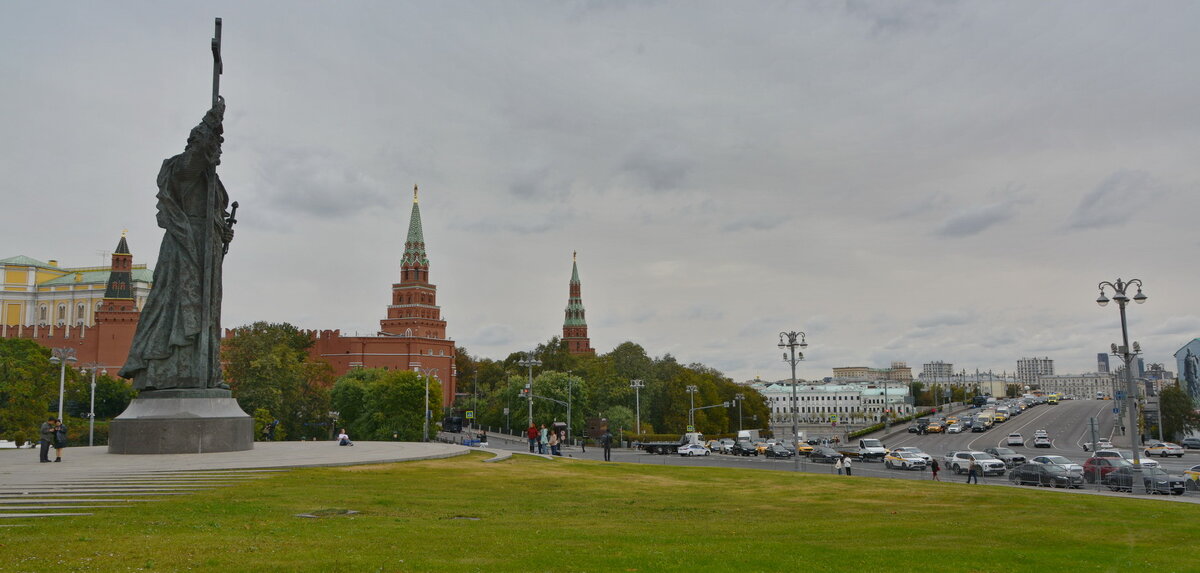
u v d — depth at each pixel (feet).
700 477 137.90
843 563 57.11
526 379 476.13
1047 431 477.36
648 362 551.59
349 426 454.40
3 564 51.13
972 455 210.38
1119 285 140.97
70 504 78.23
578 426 456.86
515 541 63.82
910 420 572.92
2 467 109.60
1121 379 434.30
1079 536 75.46
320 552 56.70
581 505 96.73
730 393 608.19
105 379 479.00
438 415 451.12
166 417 136.98
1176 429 456.45
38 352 370.53
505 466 139.74
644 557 57.11
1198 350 551.59
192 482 96.53
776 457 280.31
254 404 362.53
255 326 396.57
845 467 196.65
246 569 50.78
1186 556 65.36
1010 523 84.94
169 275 144.15
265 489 93.97
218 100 146.92
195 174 145.28
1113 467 152.46
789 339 216.95
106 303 574.15
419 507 87.71
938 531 76.95
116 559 53.16
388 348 618.85
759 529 76.89
